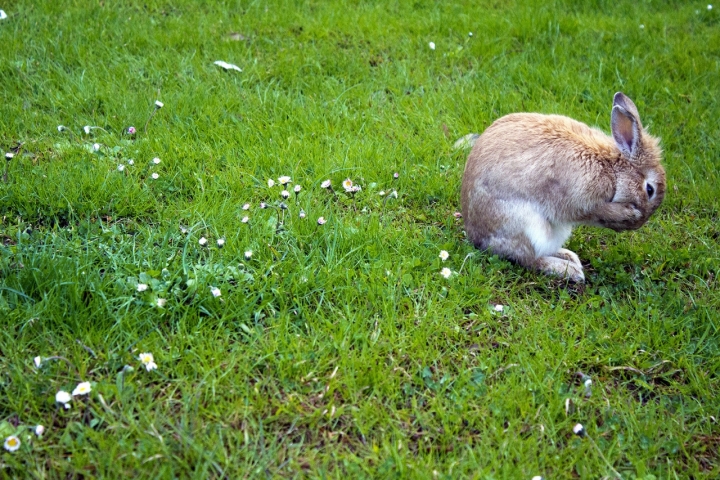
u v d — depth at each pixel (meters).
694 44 2.39
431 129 2.02
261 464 1.42
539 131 1.72
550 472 1.45
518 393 1.51
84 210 1.74
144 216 1.76
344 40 2.30
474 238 1.75
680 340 1.62
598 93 2.16
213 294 1.57
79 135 1.92
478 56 2.28
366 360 1.54
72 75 2.07
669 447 1.48
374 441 1.46
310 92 2.11
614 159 1.73
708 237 1.84
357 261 1.69
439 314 1.62
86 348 1.51
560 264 1.74
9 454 1.41
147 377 1.50
